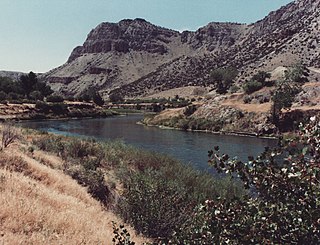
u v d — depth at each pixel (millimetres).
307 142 3406
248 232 3572
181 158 35562
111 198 14664
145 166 23188
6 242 5570
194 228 4285
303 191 3439
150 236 10719
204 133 62438
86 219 8992
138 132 63469
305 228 3355
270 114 57656
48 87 148625
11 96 116000
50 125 76000
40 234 6531
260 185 3609
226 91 135625
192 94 178875
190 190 17422
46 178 13094
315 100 58406
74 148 25062
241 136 57344
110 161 24016
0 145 17391
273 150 3648
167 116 80312
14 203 7480
